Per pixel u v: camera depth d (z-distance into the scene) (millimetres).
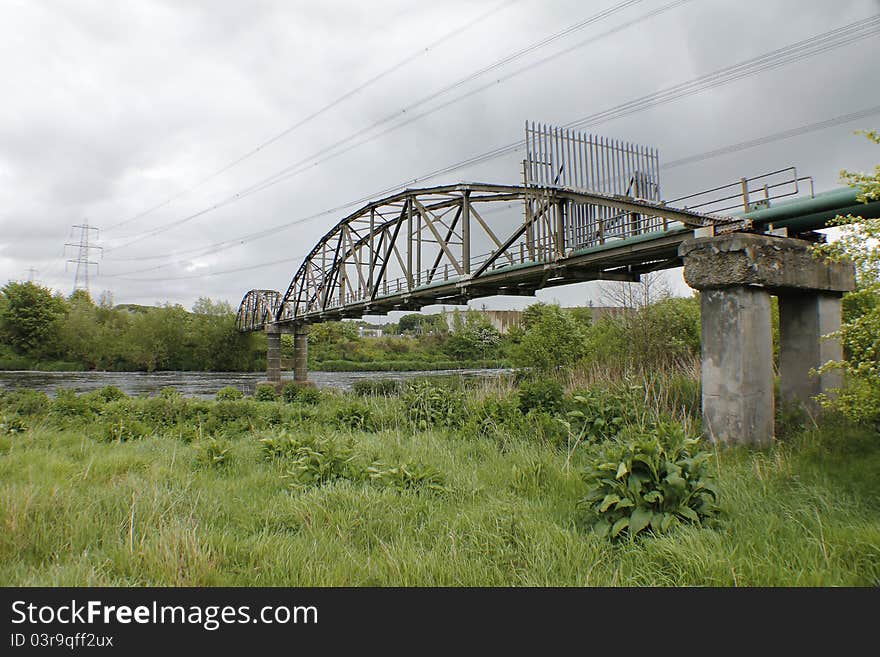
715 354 8570
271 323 62438
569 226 15984
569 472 6770
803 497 5449
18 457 8570
